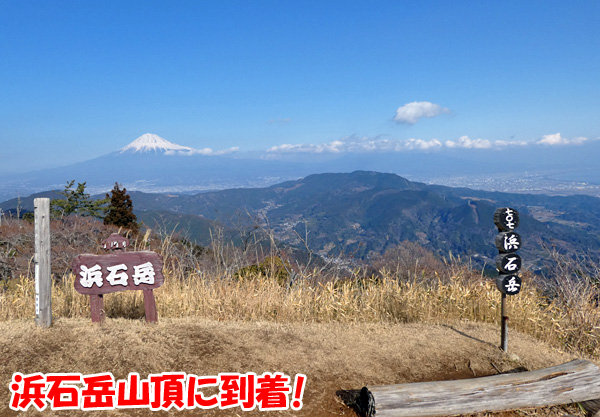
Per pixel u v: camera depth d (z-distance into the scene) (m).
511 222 4.84
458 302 6.50
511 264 4.86
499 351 4.93
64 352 3.91
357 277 6.90
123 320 4.83
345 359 4.41
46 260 4.39
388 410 3.51
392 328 5.46
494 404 3.75
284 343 4.60
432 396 3.61
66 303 5.66
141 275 4.67
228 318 5.66
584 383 4.02
